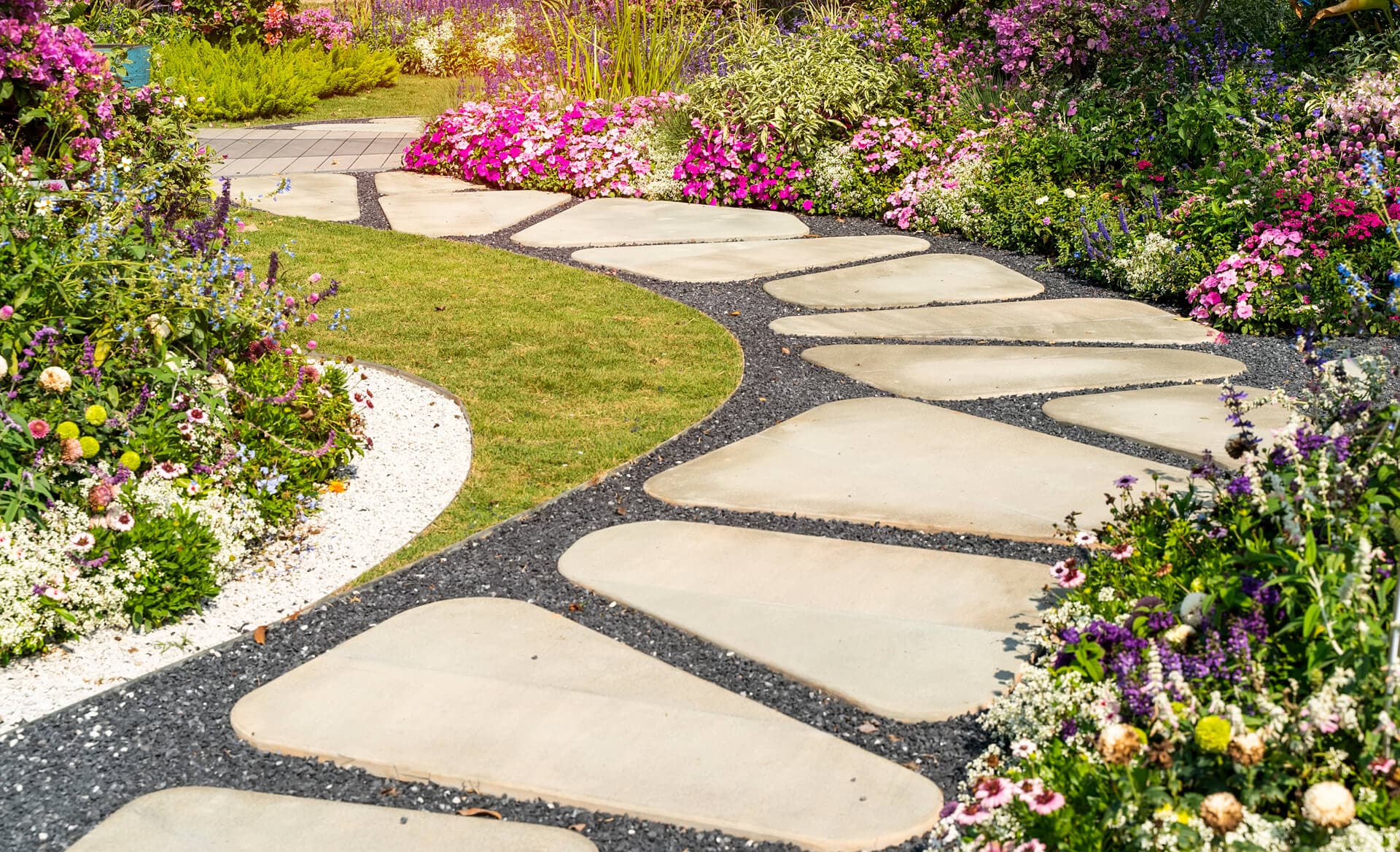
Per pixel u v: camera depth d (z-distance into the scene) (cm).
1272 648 256
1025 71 981
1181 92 843
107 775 279
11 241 396
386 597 357
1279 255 624
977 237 823
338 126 1431
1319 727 221
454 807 266
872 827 251
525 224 873
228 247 487
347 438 443
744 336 610
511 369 560
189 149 634
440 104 1177
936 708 291
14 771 281
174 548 351
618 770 272
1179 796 220
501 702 299
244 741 290
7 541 339
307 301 475
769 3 1395
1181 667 248
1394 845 204
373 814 262
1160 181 771
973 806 222
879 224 884
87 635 340
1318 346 509
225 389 418
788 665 312
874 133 920
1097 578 322
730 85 978
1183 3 977
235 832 257
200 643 338
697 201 955
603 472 444
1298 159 675
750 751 278
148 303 413
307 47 1841
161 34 1566
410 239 817
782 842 250
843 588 350
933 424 477
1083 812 226
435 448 475
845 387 533
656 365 566
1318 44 916
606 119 1036
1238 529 299
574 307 659
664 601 347
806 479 427
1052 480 418
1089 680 273
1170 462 434
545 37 1208
